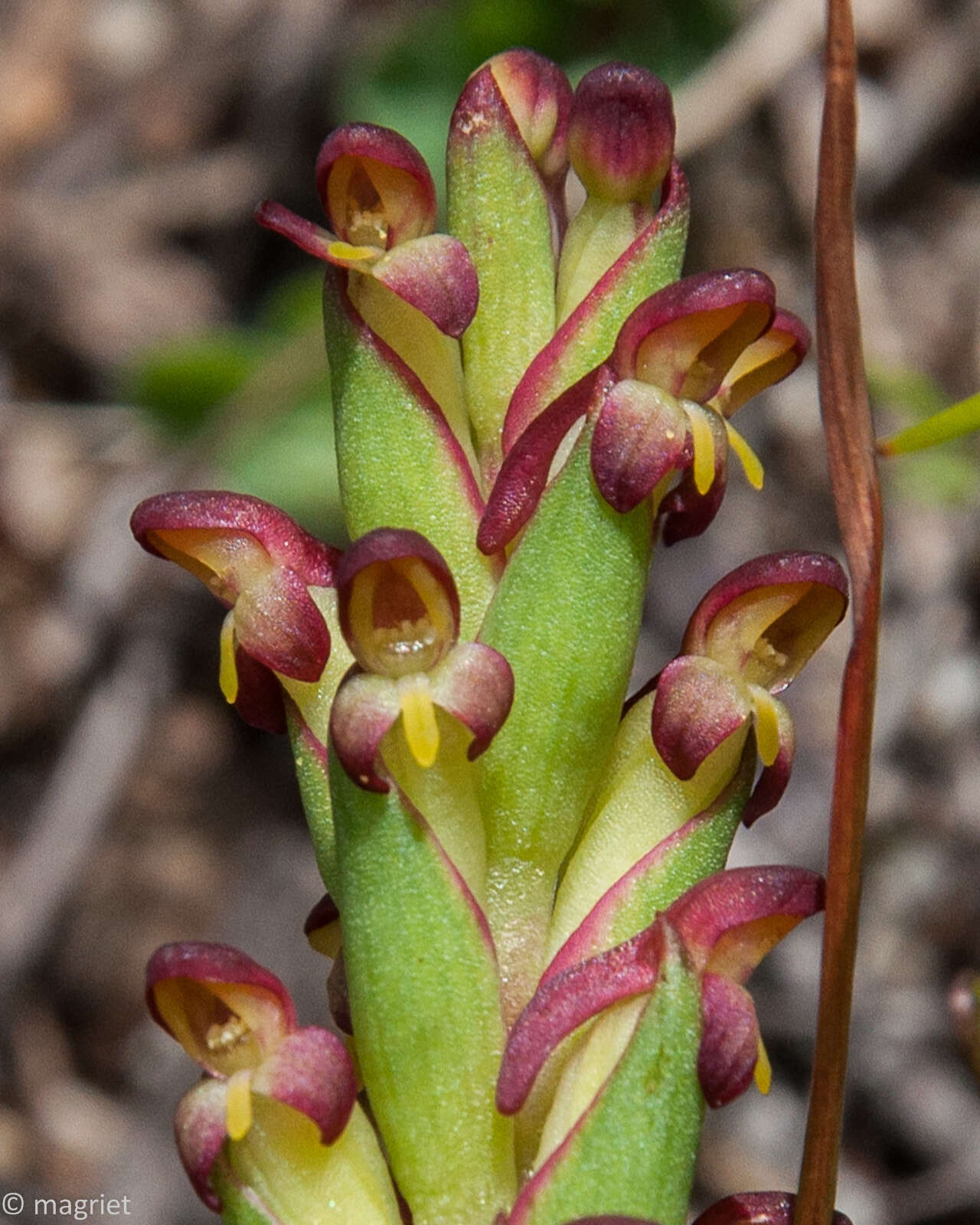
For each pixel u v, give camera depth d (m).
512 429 0.13
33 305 0.37
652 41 0.27
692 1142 0.12
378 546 0.12
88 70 0.41
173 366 0.25
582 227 0.13
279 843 0.33
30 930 0.31
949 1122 0.27
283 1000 0.12
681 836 0.13
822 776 0.30
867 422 0.12
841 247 0.12
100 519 0.34
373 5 0.38
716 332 0.12
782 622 0.13
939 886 0.29
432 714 0.12
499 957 0.13
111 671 0.33
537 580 0.12
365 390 0.13
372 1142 0.12
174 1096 0.30
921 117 0.34
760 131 0.32
